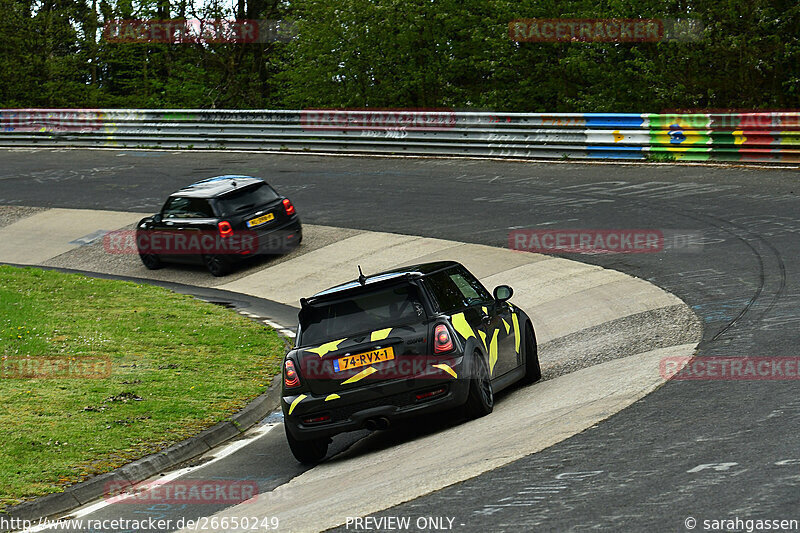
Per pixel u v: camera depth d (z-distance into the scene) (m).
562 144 25.02
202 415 10.60
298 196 24.72
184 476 8.89
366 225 21.11
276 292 17.92
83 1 54.47
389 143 28.69
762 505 5.23
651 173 22.11
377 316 8.75
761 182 19.66
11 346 13.80
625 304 13.19
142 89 57.50
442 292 9.09
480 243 18.28
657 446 6.64
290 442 8.82
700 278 13.64
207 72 53.28
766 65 29.25
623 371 9.55
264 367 12.74
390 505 6.40
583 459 6.62
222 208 19.62
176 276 20.11
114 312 16.34
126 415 10.54
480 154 26.75
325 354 8.61
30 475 8.64
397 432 9.52
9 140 37.00
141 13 51.59
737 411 7.23
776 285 12.44
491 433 8.03
